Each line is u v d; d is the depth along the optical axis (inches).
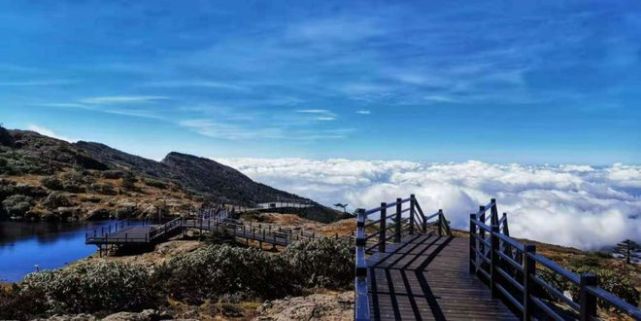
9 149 3651.6
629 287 680.4
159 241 1539.1
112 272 545.6
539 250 1386.6
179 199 2987.2
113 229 2080.5
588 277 171.6
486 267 388.8
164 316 455.2
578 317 188.1
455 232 1068.5
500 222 451.5
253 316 473.4
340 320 410.9
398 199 571.8
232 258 620.4
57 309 488.4
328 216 3189.0
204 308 509.0
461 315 290.7
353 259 705.6
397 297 327.0
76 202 2593.5
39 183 2805.1
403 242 569.3
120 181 3225.9
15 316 475.8
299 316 428.5
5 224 2233.0
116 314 441.1
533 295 249.6
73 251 1647.4
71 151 4116.6
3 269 1341.0
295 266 680.4
